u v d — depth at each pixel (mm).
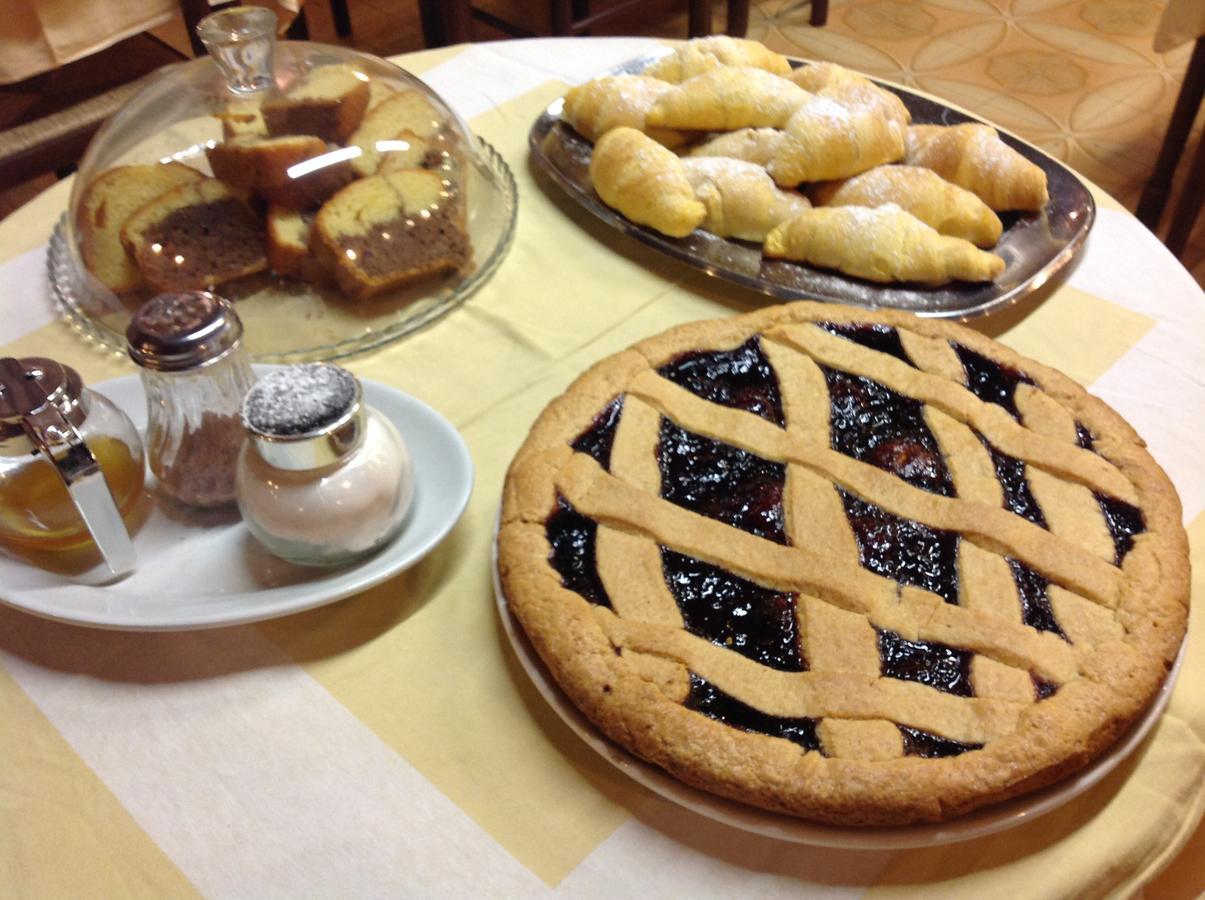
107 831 587
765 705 602
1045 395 797
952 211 973
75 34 1589
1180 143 1997
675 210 987
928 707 596
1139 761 614
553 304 976
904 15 2846
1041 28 2766
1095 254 1014
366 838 583
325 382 657
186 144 976
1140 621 640
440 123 1066
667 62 1192
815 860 572
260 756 624
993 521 689
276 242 948
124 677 667
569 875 566
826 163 1019
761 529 703
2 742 631
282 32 1843
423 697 654
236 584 708
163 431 727
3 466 654
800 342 829
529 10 2824
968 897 556
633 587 658
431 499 741
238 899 558
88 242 966
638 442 752
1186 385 864
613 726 595
